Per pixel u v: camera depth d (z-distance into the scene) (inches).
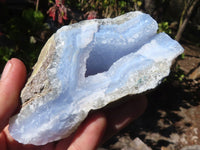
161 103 14.6
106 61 5.6
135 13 5.6
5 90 5.1
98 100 4.7
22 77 5.5
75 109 4.7
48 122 4.6
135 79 4.9
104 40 5.1
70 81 4.7
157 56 5.2
